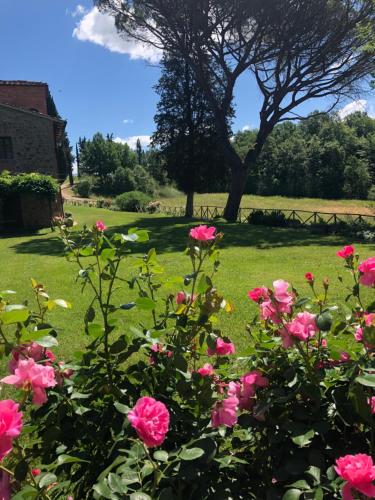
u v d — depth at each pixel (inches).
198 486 53.7
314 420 57.2
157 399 63.7
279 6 703.1
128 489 48.1
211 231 72.5
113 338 186.4
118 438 55.4
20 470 49.6
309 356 64.2
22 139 888.3
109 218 994.1
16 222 818.8
